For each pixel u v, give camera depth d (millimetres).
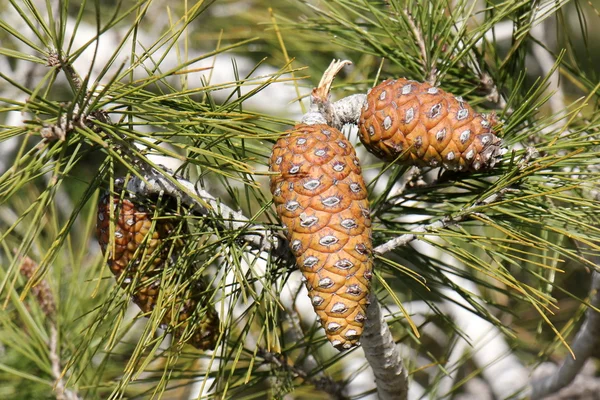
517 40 1057
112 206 918
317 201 914
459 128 938
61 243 917
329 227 912
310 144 925
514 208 981
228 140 976
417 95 943
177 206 951
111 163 926
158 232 959
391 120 944
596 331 1126
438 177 990
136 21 891
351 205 917
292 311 1071
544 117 1033
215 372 1051
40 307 1149
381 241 1005
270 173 911
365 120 955
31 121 882
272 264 962
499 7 1075
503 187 941
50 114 904
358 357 1325
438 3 1052
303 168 919
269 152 1005
